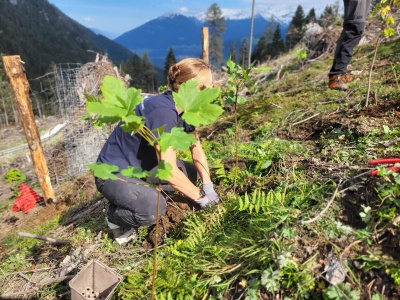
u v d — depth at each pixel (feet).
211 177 11.11
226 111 20.68
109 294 6.87
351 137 10.47
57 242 10.57
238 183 10.17
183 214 9.51
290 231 6.56
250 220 7.71
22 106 14.12
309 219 6.70
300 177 8.70
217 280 6.54
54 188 19.19
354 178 7.43
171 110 7.46
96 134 20.16
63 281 8.65
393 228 5.95
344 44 15.01
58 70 20.25
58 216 14.05
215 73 30.76
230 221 8.42
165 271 7.39
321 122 12.83
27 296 8.46
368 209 6.47
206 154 13.62
